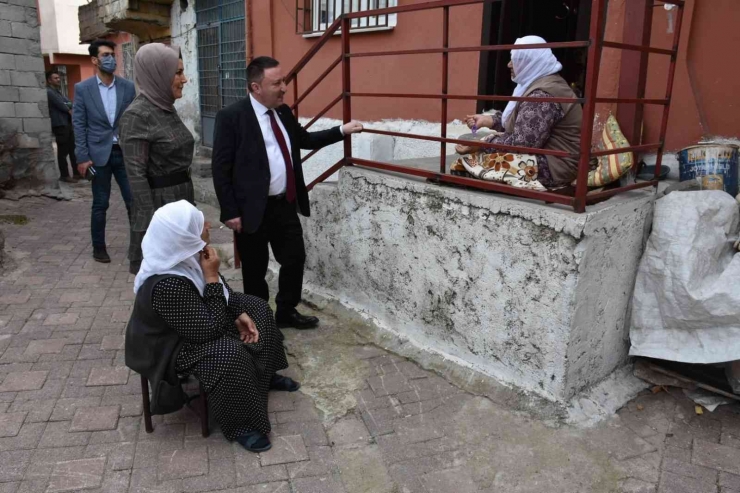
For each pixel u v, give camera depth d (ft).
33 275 15.72
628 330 10.12
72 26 77.05
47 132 25.27
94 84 16.24
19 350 11.31
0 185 24.43
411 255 11.28
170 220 8.17
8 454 8.24
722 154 10.15
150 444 8.63
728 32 10.64
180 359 8.38
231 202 10.94
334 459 8.46
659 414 9.34
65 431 8.83
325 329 12.49
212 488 7.78
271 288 14.87
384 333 11.96
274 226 11.68
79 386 10.10
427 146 17.13
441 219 10.49
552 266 8.80
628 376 10.16
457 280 10.41
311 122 13.47
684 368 9.79
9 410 9.30
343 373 10.75
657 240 9.45
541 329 9.16
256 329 9.35
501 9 14.88
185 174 11.52
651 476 7.98
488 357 10.12
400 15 17.29
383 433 9.02
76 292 14.52
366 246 12.39
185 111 33.86
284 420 9.34
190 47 32.22
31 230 20.47
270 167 11.13
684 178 10.68
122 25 36.68
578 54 16.24
